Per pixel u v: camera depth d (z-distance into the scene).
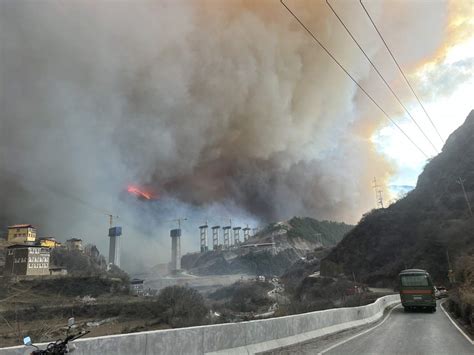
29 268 136.25
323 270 124.88
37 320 90.44
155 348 7.40
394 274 96.19
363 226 129.25
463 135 111.19
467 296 23.19
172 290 105.75
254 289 158.50
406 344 13.34
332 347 12.73
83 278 144.12
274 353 11.29
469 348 12.35
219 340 9.45
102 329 88.75
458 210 93.31
